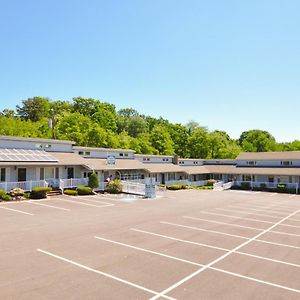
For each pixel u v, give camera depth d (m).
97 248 13.60
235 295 9.27
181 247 14.32
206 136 81.25
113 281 9.98
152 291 9.34
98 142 63.47
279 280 10.62
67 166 36.59
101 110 84.81
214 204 30.97
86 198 31.52
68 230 16.89
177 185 49.66
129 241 15.02
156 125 98.38
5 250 12.83
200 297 9.04
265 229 19.27
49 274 10.35
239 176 58.34
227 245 15.01
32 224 18.11
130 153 49.34
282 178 53.28
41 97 89.88
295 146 98.00
